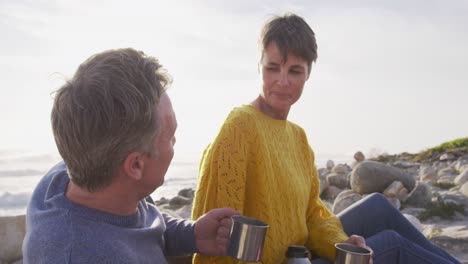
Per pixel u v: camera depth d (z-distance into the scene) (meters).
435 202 7.96
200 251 2.02
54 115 1.38
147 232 1.66
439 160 18.64
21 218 3.81
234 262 2.09
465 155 18.16
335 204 8.05
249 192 2.36
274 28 2.42
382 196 2.95
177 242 2.03
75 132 1.35
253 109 2.47
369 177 8.48
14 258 3.70
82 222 1.42
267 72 2.47
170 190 17.33
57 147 1.40
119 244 1.45
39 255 1.35
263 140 2.36
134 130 1.39
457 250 5.05
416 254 2.50
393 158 21.17
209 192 2.22
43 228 1.40
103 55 1.42
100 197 1.49
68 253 1.34
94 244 1.38
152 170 1.53
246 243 1.78
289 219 2.45
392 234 2.55
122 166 1.45
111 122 1.35
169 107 1.57
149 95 1.41
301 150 2.78
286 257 2.22
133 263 1.45
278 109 2.51
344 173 11.54
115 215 1.53
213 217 1.99
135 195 1.57
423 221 6.85
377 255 2.48
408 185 8.55
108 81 1.36
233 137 2.27
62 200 1.47
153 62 1.49
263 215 2.33
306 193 2.68
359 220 2.87
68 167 1.42
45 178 1.67
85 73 1.38
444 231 5.68
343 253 2.00
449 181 11.27
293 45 2.39
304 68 2.47
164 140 1.54
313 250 2.77
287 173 2.47
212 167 2.23
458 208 7.13
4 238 3.65
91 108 1.34
